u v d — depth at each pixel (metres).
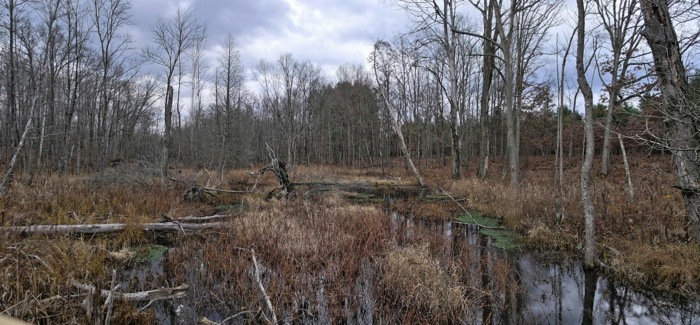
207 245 7.47
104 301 4.66
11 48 17.20
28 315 4.12
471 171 25.97
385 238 7.86
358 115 41.91
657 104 4.15
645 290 5.80
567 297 5.73
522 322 5.00
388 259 6.50
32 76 18.08
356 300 5.46
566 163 23.47
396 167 33.00
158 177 15.05
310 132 40.31
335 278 5.94
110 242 7.84
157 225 8.69
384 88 27.06
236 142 30.61
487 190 14.20
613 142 21.88
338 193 16.83
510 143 13.62
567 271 6.79
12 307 4.01
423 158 36.19
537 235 8.59
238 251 7.20
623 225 7.59
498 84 26.77
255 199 13.61
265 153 39.16
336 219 9.41
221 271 6.38
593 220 6.59
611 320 5.05
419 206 13.47
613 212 8.16
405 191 19.09
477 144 35.78
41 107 18.09
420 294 5.34
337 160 45.19
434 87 33.16
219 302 5.45
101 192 11.45
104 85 21.61
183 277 6.15
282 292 5.36
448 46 19.02
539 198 10.30
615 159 21.00
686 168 4.73
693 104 3.83
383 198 16.67
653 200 8.48
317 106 43.00
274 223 8.84
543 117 29.91
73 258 5.80
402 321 4.93
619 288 5.95
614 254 6.68
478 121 34.50
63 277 5.06
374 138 42.00
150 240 8.59
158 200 11.21
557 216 8.84
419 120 34.16
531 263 7.27
